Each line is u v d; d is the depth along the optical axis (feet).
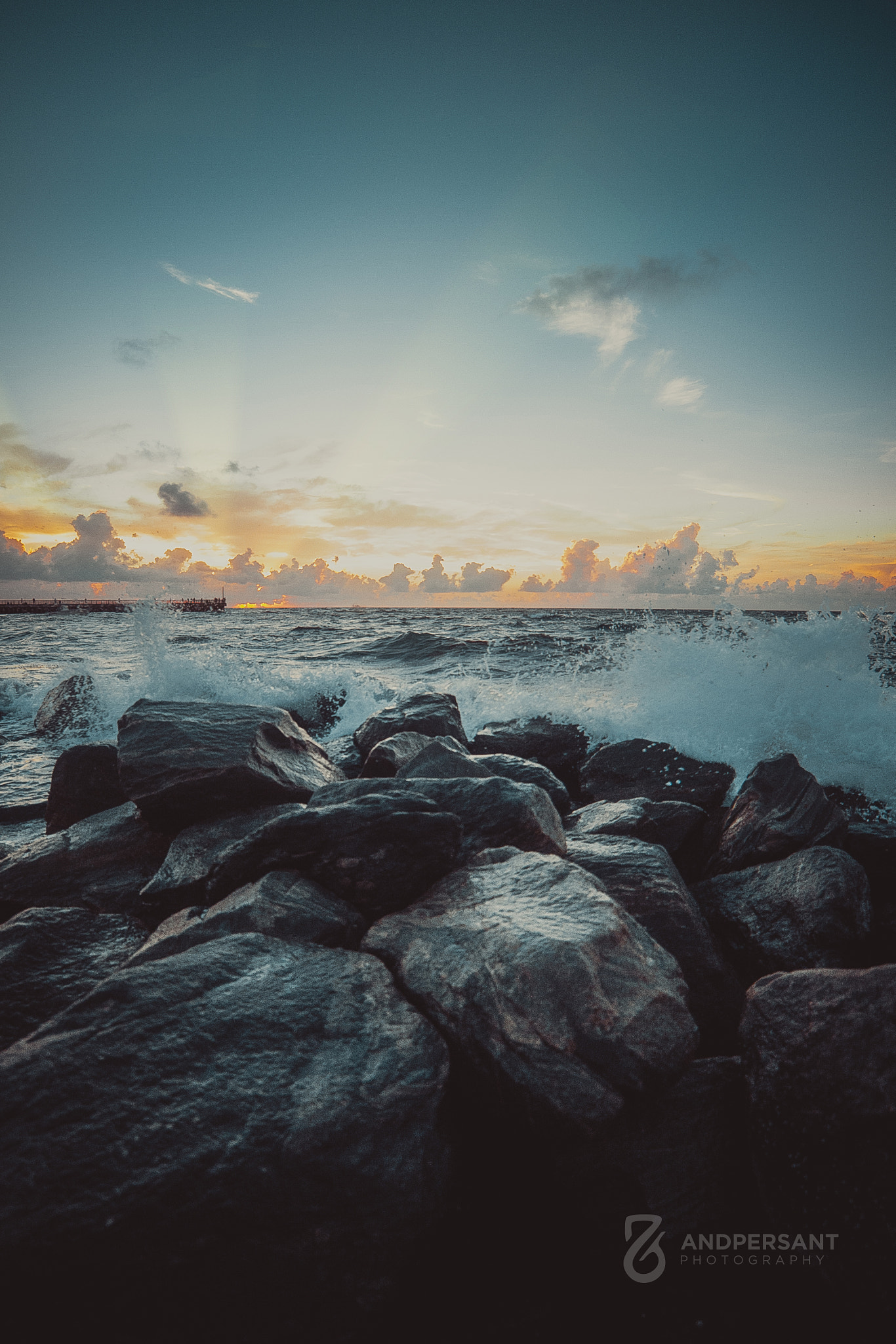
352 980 8.29
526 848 11.62
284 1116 6.43
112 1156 5.86
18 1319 5.05
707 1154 6.92
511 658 54.49
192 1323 5.33
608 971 7.64
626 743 20.86
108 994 7.33
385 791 12.51
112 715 31.24
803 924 11.12
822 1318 5.85
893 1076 6.30
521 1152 6.95
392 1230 6.07
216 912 9.59
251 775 14.33
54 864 13.60
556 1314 5.98
